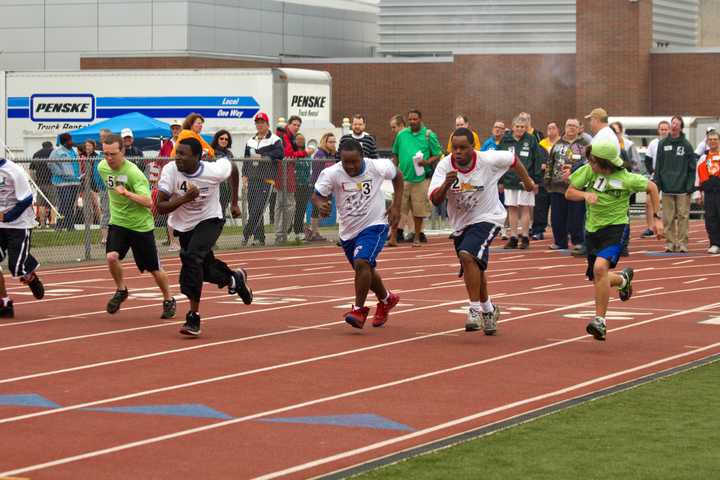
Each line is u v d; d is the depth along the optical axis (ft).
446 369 52.13
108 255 66.90
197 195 60.23
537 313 69.97
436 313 69.97
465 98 216.33
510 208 114.73
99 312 69.97
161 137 147.64
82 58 208.13
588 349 57.47
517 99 215.10
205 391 47.24
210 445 38.52
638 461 36.45
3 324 65.05
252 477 34.83
